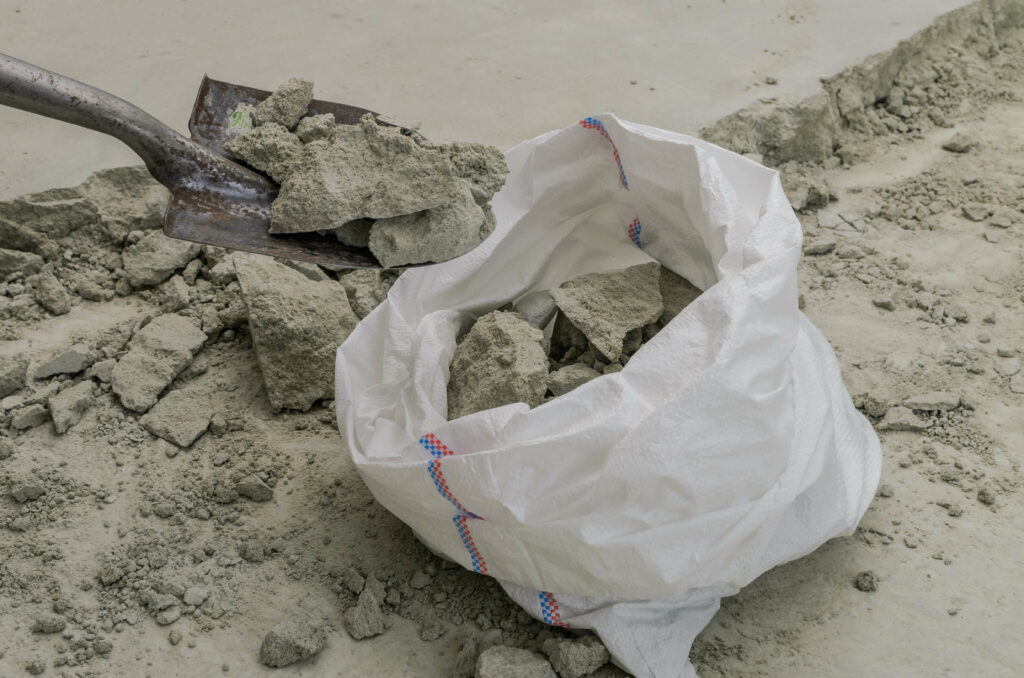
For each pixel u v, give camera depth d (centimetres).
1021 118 413
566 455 187
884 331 300
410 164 201
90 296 294
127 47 389
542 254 262
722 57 404
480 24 427
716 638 214
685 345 194
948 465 255
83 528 233
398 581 224
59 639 211
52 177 303
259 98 225
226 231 199
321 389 265
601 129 246
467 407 228
